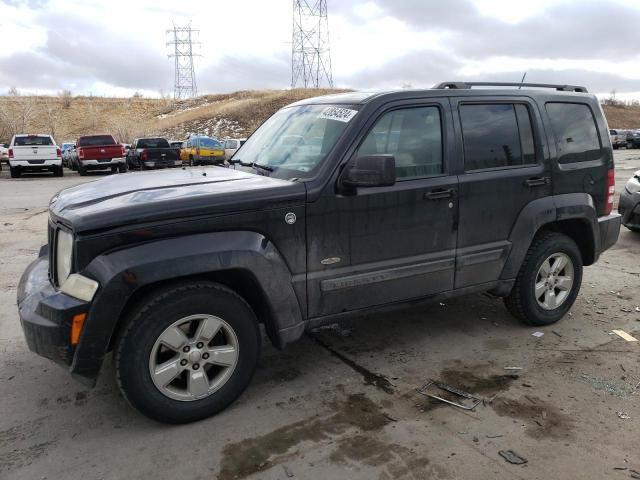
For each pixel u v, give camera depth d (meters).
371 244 3.61
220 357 3.22
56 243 3.28
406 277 3.78
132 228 2.93
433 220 3.81
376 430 3.11
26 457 2.90
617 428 3.10
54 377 3.80
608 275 6.16
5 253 7.45
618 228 4.97
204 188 3.28
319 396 3.51
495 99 4.12
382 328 4.64
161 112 74.81
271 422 3.21
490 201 4.05
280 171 3.67
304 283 3.41
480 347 4.24
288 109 4.50
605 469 2.74
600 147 4.73
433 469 2.75
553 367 3.88
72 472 2.77
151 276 2.90
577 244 4.86
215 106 69.31
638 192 7.70
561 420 3.19
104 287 2.83
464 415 3.25
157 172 4.14
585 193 4.60
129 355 2.95
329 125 3.71
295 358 4.08
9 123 52.28
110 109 74.88
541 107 4.36
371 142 3.57
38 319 2.94
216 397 3.23
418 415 3.26
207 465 2.81
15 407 3.42
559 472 2.72
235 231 3.15
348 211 3.48
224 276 3.27
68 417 3.30
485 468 2.76
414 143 3.76
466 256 4.01
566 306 4.69
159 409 3.07
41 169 22.25
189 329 3.17
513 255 4.24
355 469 2.76
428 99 3.82
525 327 4.64
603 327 4.63
